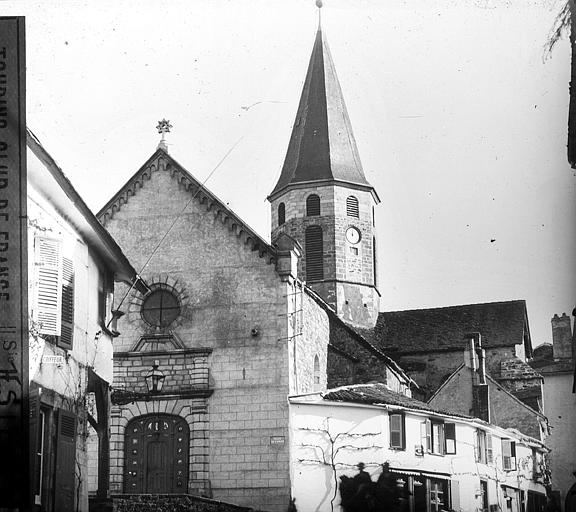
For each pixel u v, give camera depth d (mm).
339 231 56469
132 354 38938
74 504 23750
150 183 41000
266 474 36688
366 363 47344
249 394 37719
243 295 38938
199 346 38719
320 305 45625
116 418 38219
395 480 37250
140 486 37562
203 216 40188
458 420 40906
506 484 43594
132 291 39781
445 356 56625
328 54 60250
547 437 51375
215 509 33344
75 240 25234
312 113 59062
